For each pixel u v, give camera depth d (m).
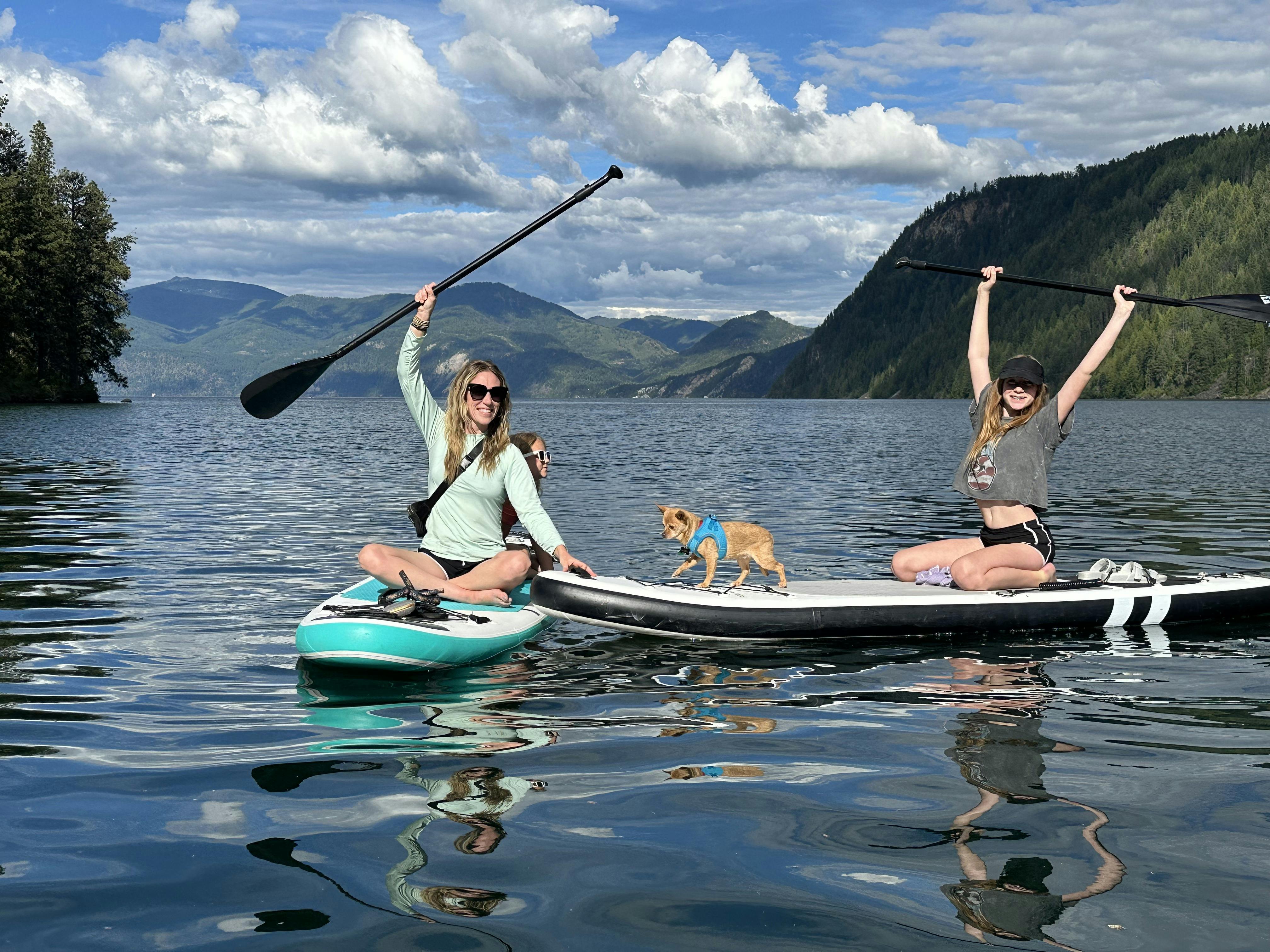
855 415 79.00
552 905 2.34
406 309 6.13
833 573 7.59
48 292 55.41
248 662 4.88
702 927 2.24
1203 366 165.12
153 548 8.64
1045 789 3.15
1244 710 4.11
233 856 2.62
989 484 6.03
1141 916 2.28
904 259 6.32
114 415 49.72
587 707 4.20
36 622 5.71
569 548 8.84
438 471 5.75
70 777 3.24
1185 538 9.69
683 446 29.72
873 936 2.19
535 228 6.43
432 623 4.92
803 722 3.95
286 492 14.04
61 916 2.28
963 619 5.68
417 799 3.06
